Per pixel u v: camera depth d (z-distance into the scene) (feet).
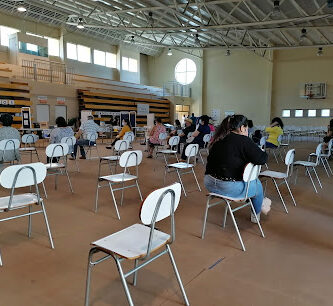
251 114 58.90
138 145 38.96
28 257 7.98
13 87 39.83
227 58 60.75
